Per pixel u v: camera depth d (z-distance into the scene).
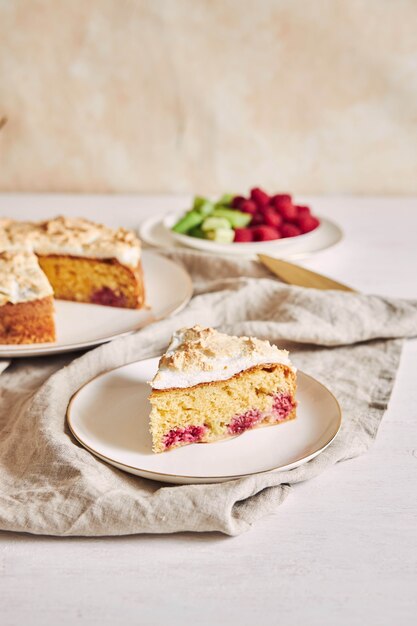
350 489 0.71
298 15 1.42
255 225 1.22
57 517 0.66
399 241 1.23
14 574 0.63
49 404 0.78
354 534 0.67
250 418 0.76
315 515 0.68
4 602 0.61
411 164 1.51
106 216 1.34
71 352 0.92
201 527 0.65
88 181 1.56
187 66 1.46
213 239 1.17
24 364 0.89
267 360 0.75
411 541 0.66
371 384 0.84
